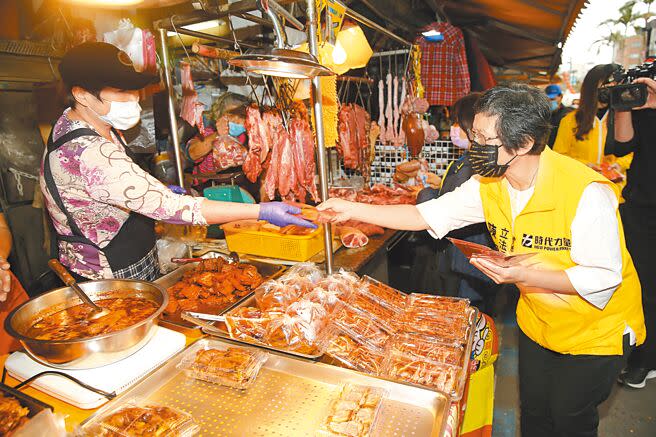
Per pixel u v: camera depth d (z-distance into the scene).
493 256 1.47
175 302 1.90
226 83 3.25
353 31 2.91
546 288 1.55
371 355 1.52
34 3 2.91
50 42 2.80
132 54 2.04
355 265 2.37
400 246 4.34
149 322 1.42
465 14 5.67
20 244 3.00
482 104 1.45
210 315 1.70
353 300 1.79
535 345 2.03
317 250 2.54
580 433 1.92
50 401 1.32
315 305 1.64
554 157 1.58
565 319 1.75
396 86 4.15
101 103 1.69
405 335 1.63
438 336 1.61
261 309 1.78
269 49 1.48
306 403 1.30
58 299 1.57
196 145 3.07
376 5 3.73
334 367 1.40
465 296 2.72
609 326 1.73
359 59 2.96
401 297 1.94
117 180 1.65
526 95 1.39
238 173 2.84
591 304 1.61
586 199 1.49
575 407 1.85
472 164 1.55
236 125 2.88
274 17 1.56
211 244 2.83
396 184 3.86
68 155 1.68
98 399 1.26
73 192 1.74
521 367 2.12
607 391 1.83
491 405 2.02
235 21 3.29
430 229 2.02
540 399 2.05
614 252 1.52
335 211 2.03
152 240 2.09
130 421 1.16
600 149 3.50
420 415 1.24
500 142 1.43
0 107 2.77
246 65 1.46
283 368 1.45
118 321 1.49
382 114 4.29
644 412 2.97
